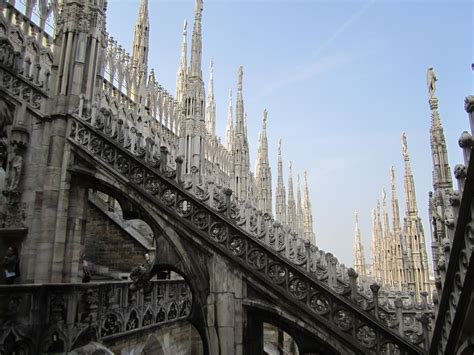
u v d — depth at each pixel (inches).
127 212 449.4
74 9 575.2
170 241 414.3
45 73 555.2
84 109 524.4
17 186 509.0
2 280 485.4
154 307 580.1
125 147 474.0
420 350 301.0
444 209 639.1
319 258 450.0
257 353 367.6
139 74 1257.4
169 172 438.9
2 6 785.6
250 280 375.6
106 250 757.3
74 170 492.7
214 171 1798.7
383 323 316.5
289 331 353.1
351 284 338.0
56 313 360.2
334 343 329.1
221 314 376.5
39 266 478.0
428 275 1150.3
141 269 423.8
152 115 1296.8
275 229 386.0
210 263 395.5
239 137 1406.3
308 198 2861.7
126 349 481.7
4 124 547.5
